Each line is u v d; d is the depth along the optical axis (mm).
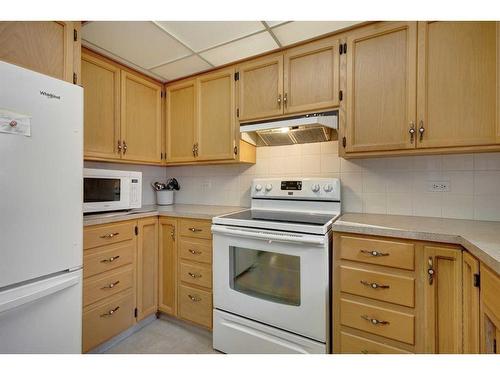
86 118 1721
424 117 1315
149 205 2436
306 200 1868
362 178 1775
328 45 1590
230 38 1610
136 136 2064
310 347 1322
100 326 1575
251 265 1537
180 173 2609
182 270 1879
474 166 1471
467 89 1228
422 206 1602
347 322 1287
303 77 1681
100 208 1706
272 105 1793
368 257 1233
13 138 912
